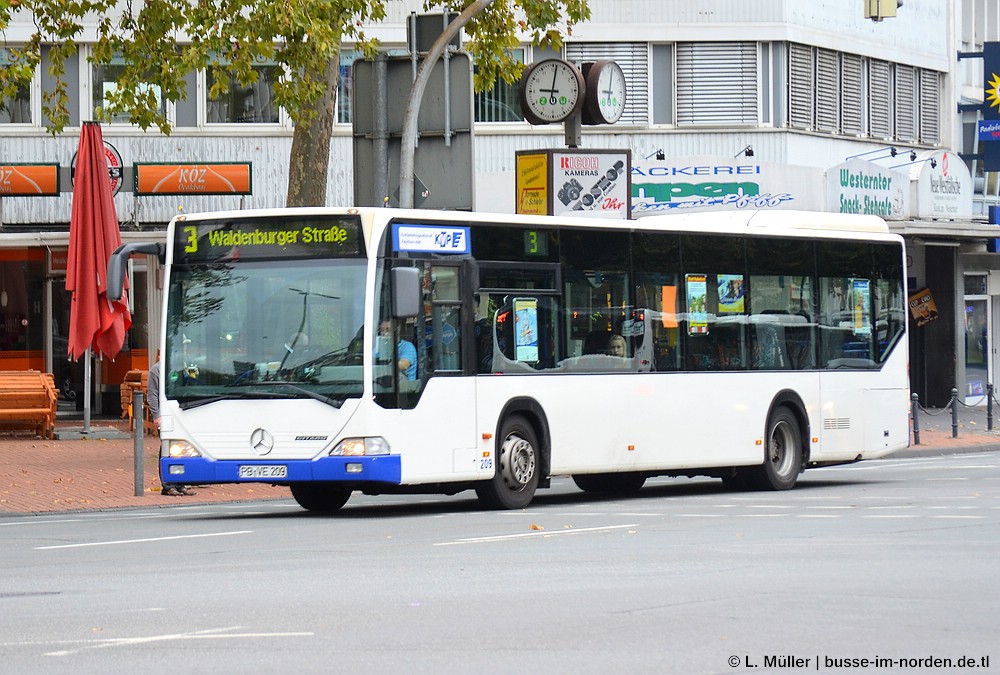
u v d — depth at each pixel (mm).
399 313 27766
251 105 59812
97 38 58812
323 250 28625
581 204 48125
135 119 43188
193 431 29016
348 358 28203
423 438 28703
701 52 62594
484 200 58781
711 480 41531
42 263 58562
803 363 36438
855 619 15742
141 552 23234
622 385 32312
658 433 33000
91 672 13320
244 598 17656
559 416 31125
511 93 61938
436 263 29156
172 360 29391
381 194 40375
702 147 62594
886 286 38750
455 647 14336
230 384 28859
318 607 16875
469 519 28156
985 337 74250
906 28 69438
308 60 39125
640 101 62406
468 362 29547
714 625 15430
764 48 62969
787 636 14773
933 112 71562
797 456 36219
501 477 30203
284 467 28391
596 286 31984
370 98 40375
